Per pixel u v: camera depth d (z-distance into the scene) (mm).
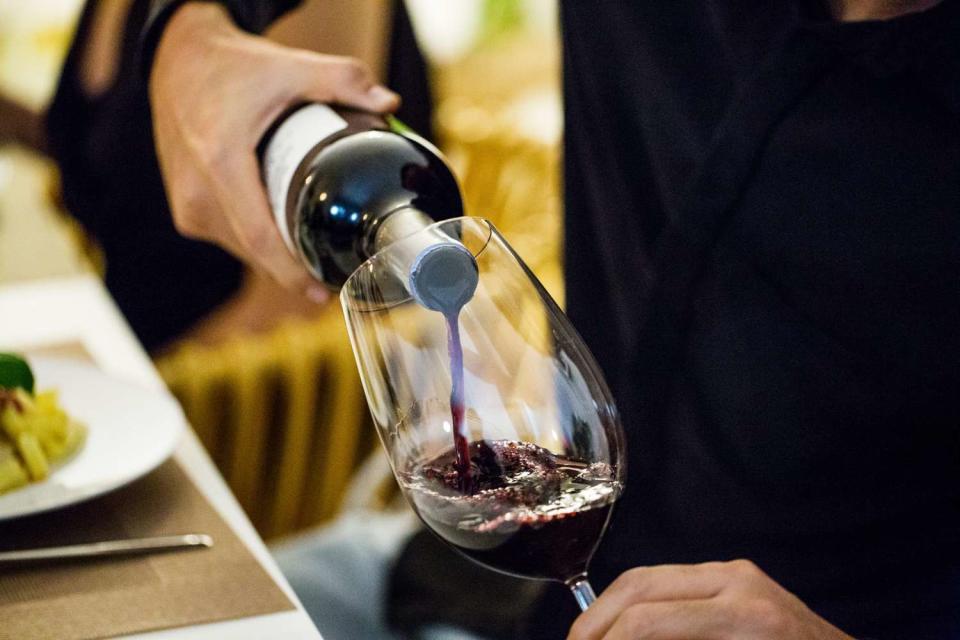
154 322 1931
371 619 1261
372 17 1760
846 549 966
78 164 1887
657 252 962
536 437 639
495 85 3271
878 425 921
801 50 850
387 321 631
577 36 1026
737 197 913
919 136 833
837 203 873
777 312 933
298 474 1842
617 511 681
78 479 866
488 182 2133
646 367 1002
